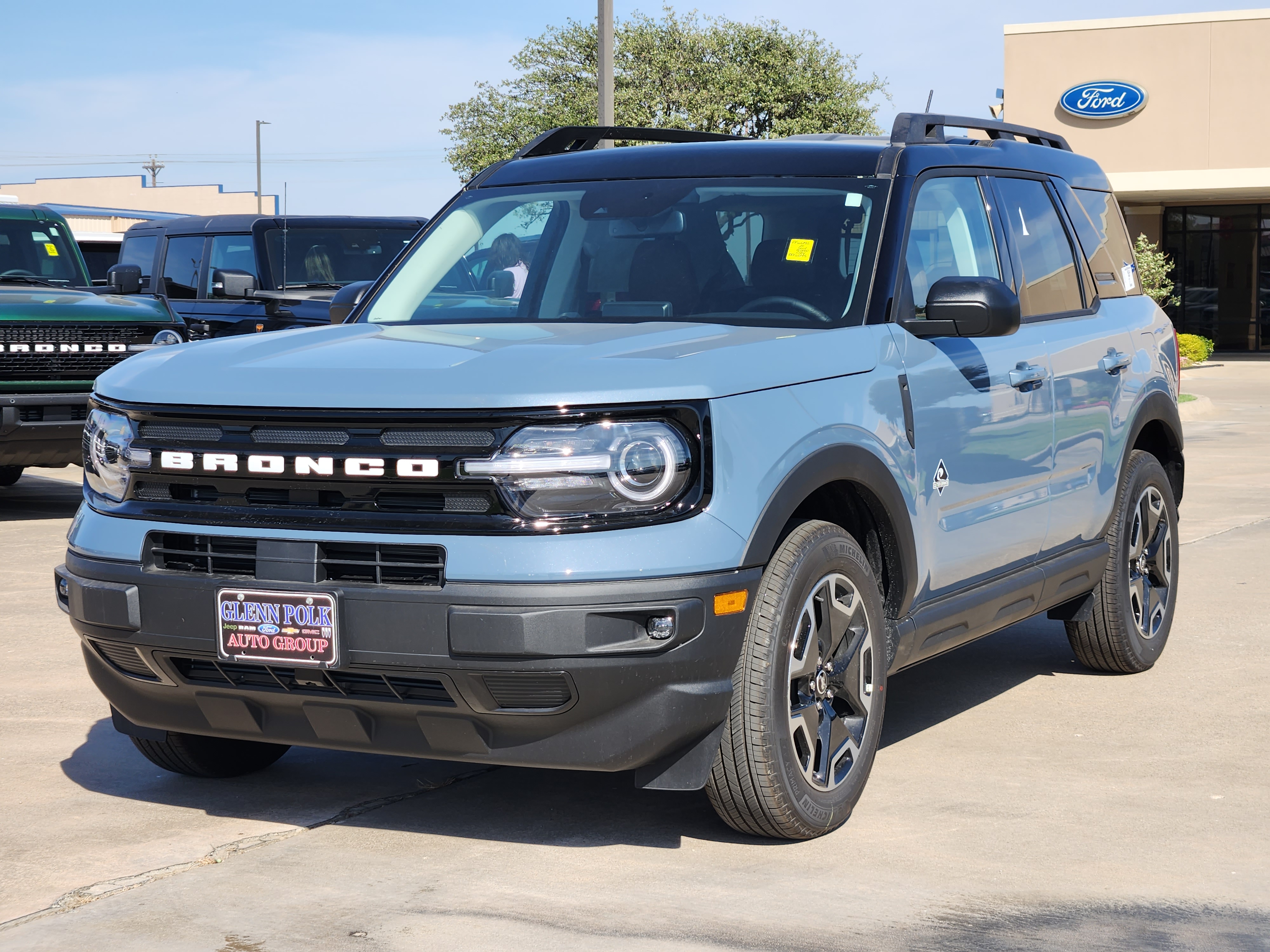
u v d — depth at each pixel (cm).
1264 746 502
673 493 359
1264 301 3409
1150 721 535
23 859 393
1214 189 2970
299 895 366
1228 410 2030
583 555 349
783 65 3697
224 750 457
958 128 626
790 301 447
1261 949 332
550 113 3681
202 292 1370
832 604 404
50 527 1025
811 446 389
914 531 438
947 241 490
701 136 585
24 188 8112
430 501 359
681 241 475
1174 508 630
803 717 397
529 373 362
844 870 383
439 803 441
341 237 1372
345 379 371
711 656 363
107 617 388
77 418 1009
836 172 481
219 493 381
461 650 350
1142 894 367
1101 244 616
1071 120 3041
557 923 347
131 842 406
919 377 443
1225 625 694
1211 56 2927
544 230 499
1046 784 459
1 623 700
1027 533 514
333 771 475
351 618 360
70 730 522
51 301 1016
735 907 357
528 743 365
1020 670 621
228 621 372
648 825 420
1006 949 331
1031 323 532
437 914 353
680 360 373
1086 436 554
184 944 335
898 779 465
